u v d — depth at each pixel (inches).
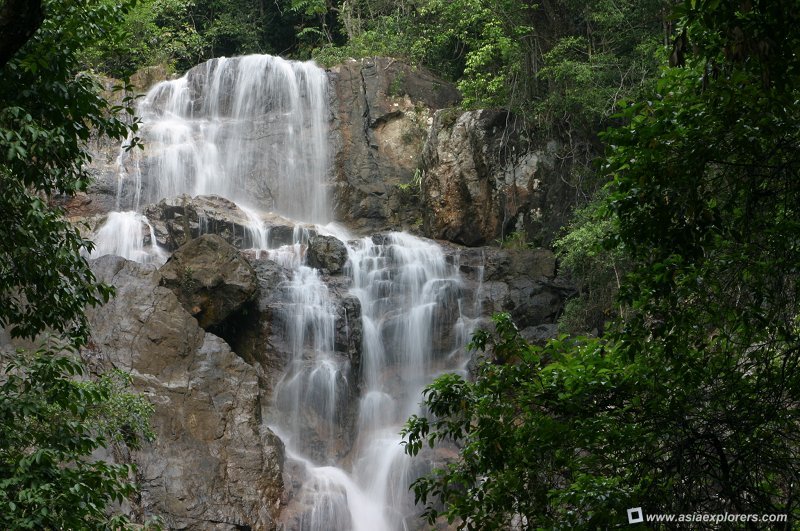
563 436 367.2
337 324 994.7
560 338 398.6
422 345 1053.8
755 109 327.9
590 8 1133.7
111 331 838.5
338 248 1063.6
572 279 1088.8
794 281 358.6
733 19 305.3
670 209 347.9
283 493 837.2
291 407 949.2
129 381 660.1
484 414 382.3
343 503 868.6
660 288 355.3
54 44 389.7
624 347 370.9
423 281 1083.9
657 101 354.0
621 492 342.6
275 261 1062.4
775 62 304.5
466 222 1173.1
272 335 978.1
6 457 377.4
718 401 354.6
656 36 1069.8
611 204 366.0
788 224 346.9
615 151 362.9
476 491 383.2
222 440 820.6
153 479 759.1
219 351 876.0
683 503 331.0
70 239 416.2
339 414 959.6
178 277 942.4
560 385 375.6
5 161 400.5
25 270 405.4
